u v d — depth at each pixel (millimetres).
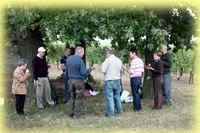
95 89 10281
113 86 6254
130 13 6645
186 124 5531
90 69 6055
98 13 6469
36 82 6820
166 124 5543
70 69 5965
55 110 6977
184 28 8609
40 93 6984
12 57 8172
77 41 6492
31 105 7535
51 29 6406
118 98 6488
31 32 7906
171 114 6402
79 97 6055
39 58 6902
